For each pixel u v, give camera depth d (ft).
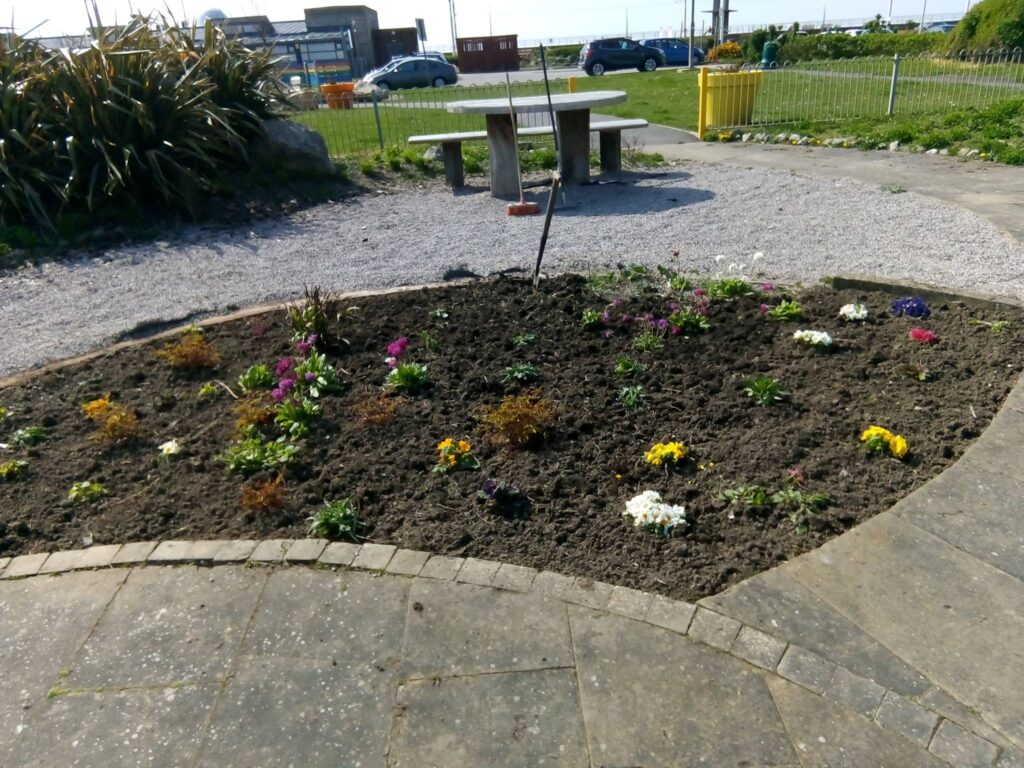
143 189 26.55
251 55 31.53
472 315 16.84
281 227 26.53
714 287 17.47
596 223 24.91
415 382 13.84
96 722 7.64
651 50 118.83
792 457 11.27
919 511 10.02
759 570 9.20
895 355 14.11
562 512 10.42
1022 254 19.54
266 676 8.06
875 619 8.37
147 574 9.66
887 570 9.06
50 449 12.67
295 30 165.78
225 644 8.51
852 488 10.59
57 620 9.00
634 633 8.30
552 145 37.70
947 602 8.56
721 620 8.39
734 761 6.89
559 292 17.78
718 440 11.91
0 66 26.11
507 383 13.87
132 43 28.35
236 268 22.16
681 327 15.64
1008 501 10.11
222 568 9.66
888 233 22.25
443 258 21.90
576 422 12.51
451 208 28.45
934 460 11.06
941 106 46.37
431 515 10.47
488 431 12.41
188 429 13.12
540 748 7.11
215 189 27.73
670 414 12.69
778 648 8.01
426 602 8.91
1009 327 14.83
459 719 7.45
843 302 16.75
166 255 23.65
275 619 8.80
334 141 44.52
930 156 34.01
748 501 10.34
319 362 14.26
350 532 10.12
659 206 26.96
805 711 7.34
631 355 14.76
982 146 33.01
